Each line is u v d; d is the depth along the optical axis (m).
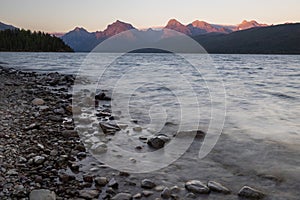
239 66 41.06
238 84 18.17
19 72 23.58
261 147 5.95
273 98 12.74
